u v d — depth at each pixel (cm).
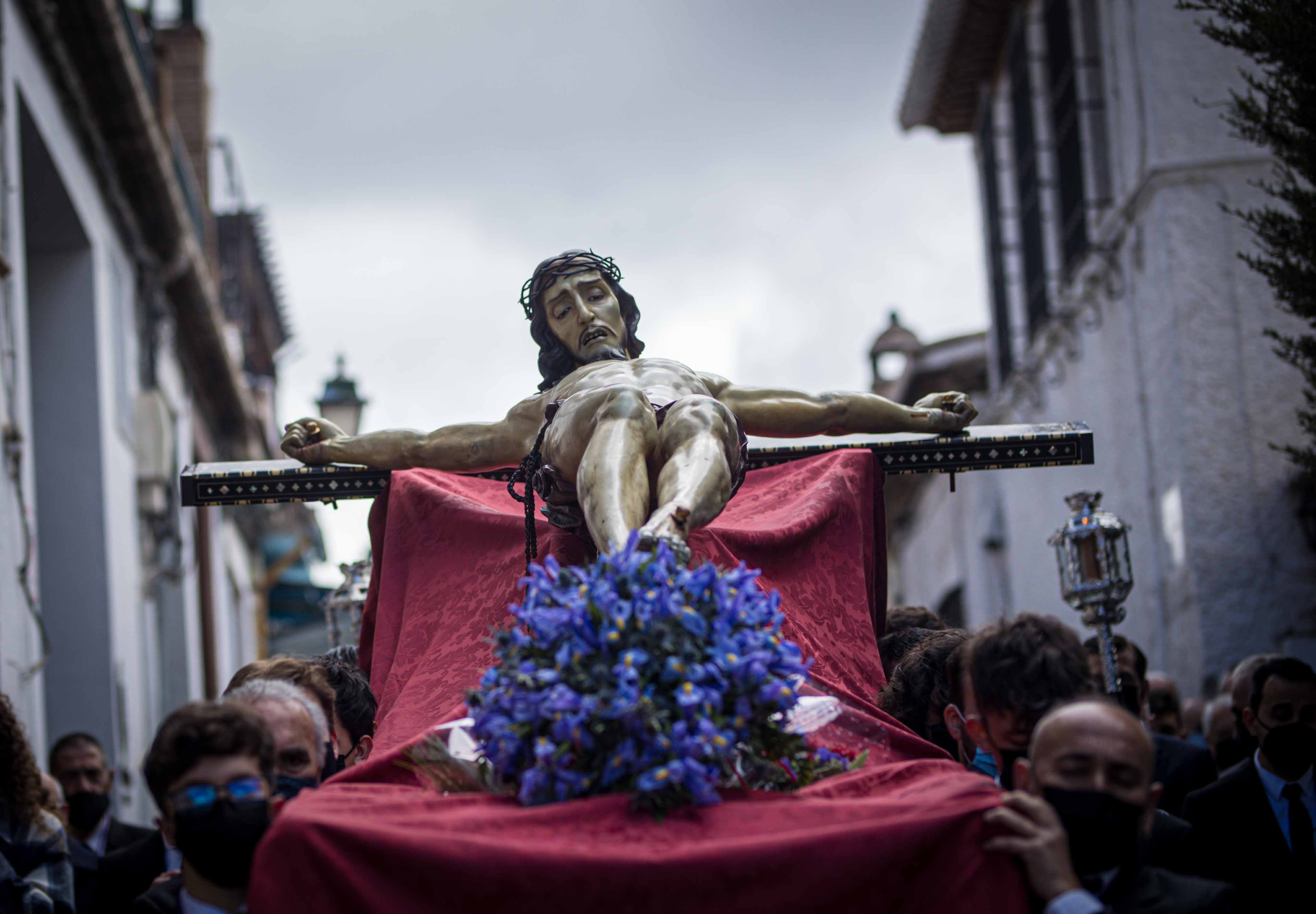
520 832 291
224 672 2280
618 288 495
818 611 442
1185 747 593
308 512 2608
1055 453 526
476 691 319
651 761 297
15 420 995
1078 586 620
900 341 2047
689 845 289
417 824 294
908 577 2706
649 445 396
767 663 311
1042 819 289
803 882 286
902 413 498
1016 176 1703
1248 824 500
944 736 438
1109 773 294
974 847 291
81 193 1347
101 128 1391
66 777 722
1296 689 503
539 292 486
